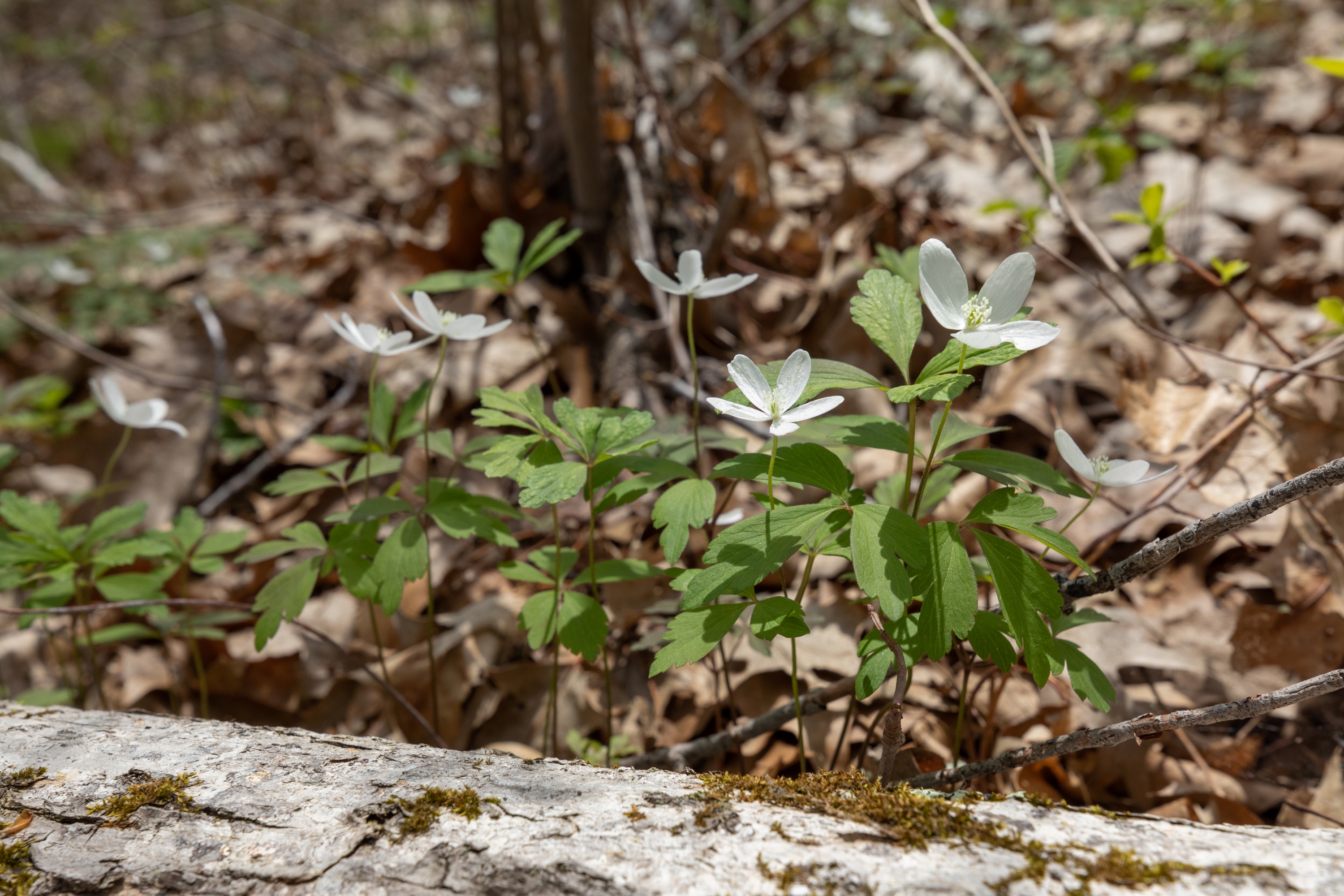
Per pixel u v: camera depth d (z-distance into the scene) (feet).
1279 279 11.81
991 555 4.91
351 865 4.22
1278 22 21.02
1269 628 7.90
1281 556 8.18
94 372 15.99
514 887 4.02
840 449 7.38
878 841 4.21
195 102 32.24
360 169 22.89
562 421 5.87
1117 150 11.21
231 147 27.99
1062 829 4.32
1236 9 21.01
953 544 4.78
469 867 4.15
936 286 4.71
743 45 15.97
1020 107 17.60
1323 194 13.97
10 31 36.04
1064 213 9.77
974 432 5.66
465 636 9.37
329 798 4.68
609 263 14.07
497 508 6.69
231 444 13.84
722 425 10.66
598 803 4.56
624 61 17.49
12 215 18.10
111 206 25.13
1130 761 7.31
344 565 6.59
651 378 11.68
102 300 16.58
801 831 4.28
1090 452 10.05
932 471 6.92
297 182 23.34
